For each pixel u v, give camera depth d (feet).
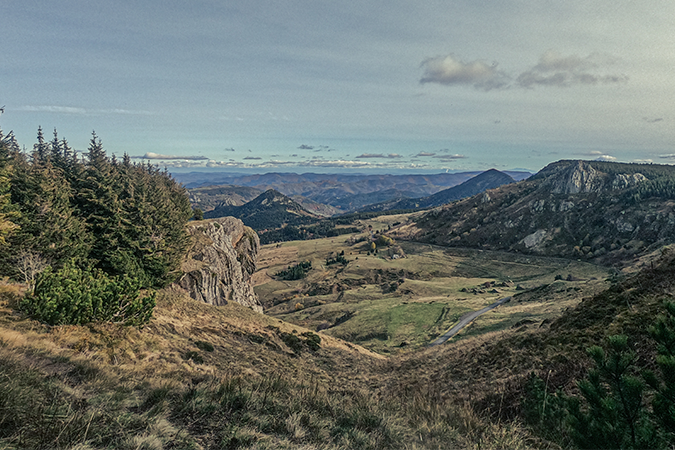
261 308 283.79
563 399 29.40
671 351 16.96
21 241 101.96
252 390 27.96
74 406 19.71
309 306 468.75
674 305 17.44
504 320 212.43
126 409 21.68
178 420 20.70
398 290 472.44
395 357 146.20
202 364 65.16
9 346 28.73
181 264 171.32
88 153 172.14
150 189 180.75
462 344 121.49
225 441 18.48
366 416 26.08
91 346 46.29
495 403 45.01
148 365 48.32
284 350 109.60
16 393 17.85
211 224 248.73
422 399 34.65
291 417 23.43
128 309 63.26
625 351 17.70
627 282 77.92
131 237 141.90
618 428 16.15
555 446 24.21
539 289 291.99
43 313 47.98
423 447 21.67
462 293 434.30
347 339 266.98
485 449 21.71
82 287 55.62
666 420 15.38
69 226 116.88
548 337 72.64
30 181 112.57
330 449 19.52
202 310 131.75
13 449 13.80
